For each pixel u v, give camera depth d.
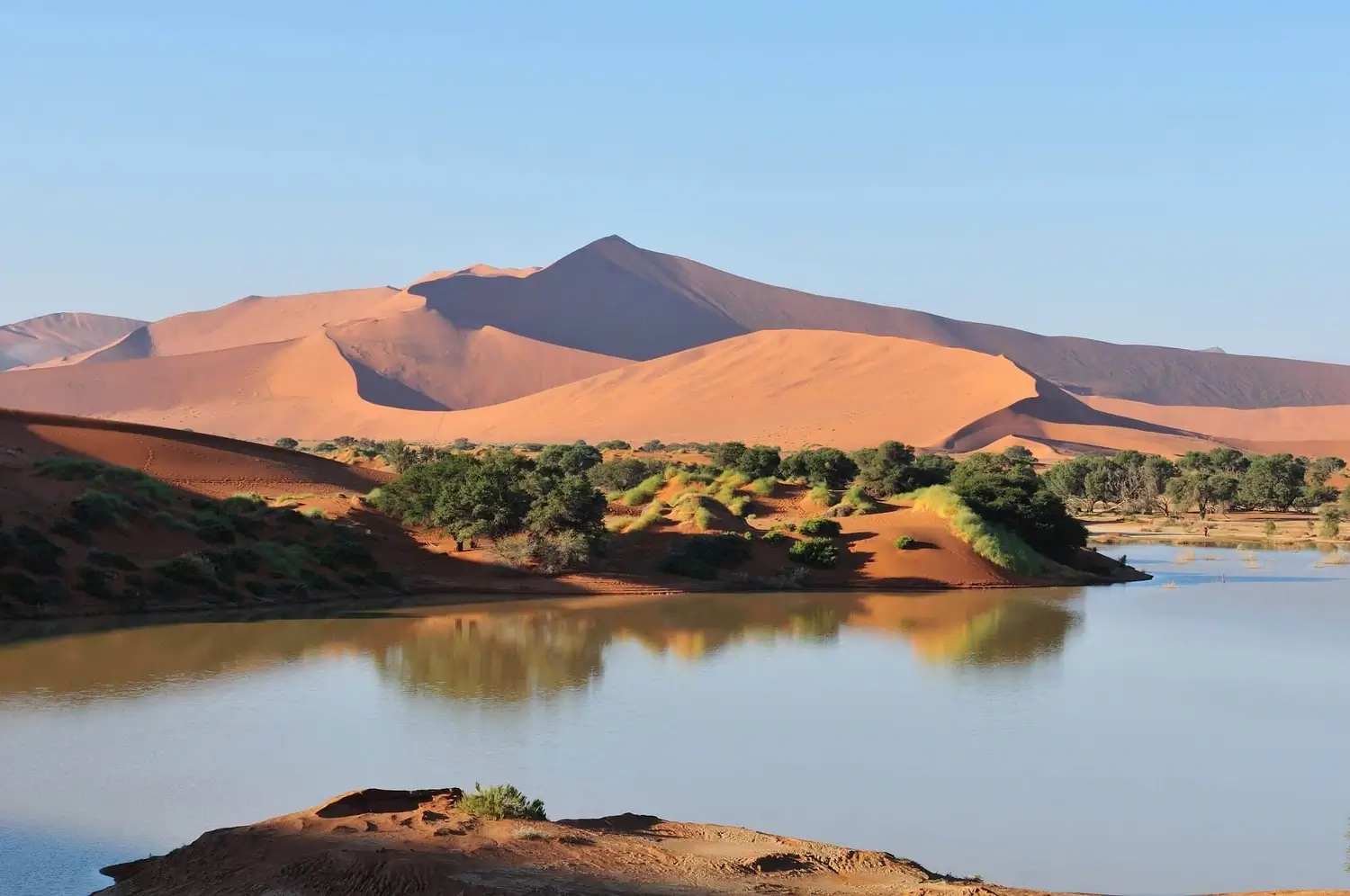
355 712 31.39
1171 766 27.33
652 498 79.25
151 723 29.84
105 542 52.00
